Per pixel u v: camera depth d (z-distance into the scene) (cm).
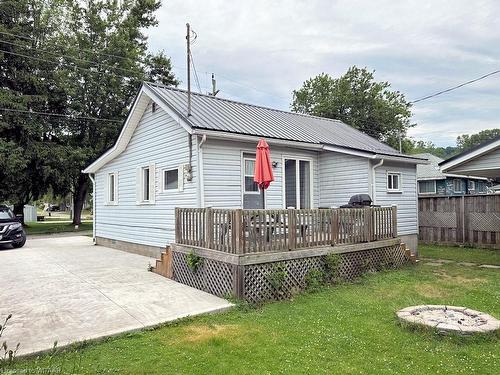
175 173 1004
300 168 1134
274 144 993
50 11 2453
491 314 546
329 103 3284
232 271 640
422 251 1255
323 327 495
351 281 785
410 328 476
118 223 1339
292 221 716
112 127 2502
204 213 723
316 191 1164
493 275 836
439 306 546
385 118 3231
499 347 420
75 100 2419
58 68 2353
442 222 1418
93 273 859
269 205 1027
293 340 448
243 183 967
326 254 764
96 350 428
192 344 441
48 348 418
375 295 668
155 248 1093
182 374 363
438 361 387
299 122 1320
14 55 2145
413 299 632
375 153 1010
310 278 720
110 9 2694
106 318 529
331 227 788
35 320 520
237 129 916
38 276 821
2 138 2025
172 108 912
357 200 960
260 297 644
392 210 941
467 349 416
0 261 1041
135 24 2767
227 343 441
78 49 2427
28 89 2211
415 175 1227
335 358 397
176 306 589
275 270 673
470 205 1338
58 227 2588
